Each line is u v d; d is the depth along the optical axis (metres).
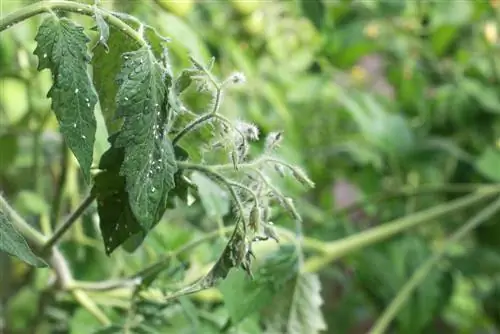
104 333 0.67
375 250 1.00
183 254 0.73
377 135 1.07
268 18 1.08
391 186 1.26
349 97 1.13
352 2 1.21
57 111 0.50
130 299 0.70
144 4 0.75
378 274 0.99
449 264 1.06
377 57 1.48
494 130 1.20
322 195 1.27
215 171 0.57
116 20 0.52
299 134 1.14
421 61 1.25
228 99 0.95
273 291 0.69
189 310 0.67
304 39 1.15
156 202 0.51
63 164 0.81
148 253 0.82
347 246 0.85
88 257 0.84
